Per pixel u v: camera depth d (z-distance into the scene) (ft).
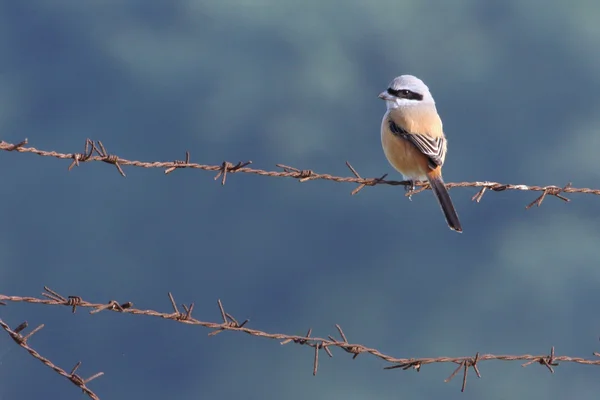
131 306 18.65
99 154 20.02
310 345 19.39
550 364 20.30
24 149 19.49
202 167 20.70
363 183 22.07
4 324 17.66
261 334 19.06
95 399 17.81
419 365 19.75
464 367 19.99
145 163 20.21
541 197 23.39
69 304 18.21
